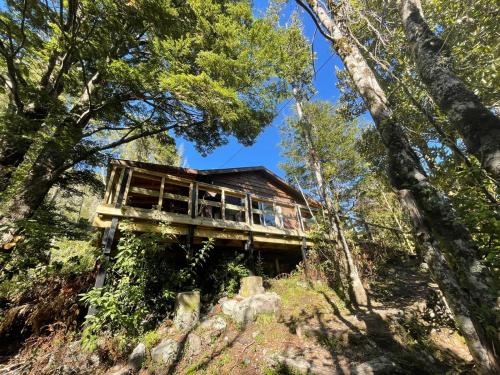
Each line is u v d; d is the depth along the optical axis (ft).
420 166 7.34
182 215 22.86
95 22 18.86
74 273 20.10
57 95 25.43
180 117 29.14
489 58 10.78
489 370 5.21
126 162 24.13
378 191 32.07
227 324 17.16
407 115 12.67
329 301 21.72
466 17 10.53
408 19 9.80
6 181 20.25
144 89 21.90
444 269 6.19
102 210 18.90
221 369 13.20
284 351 14.32
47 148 20.92
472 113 6.84
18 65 20.04
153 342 15.15
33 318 15.94
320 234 27.14
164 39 21.30
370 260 29.14
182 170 30.32
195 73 23.04
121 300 15.70
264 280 25.68
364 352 14.17
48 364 13.17
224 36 21.90
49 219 21.50
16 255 15.97
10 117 18.03
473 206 8.29
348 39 9.84
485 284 5.66
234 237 26.14
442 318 11.66
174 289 20.35
